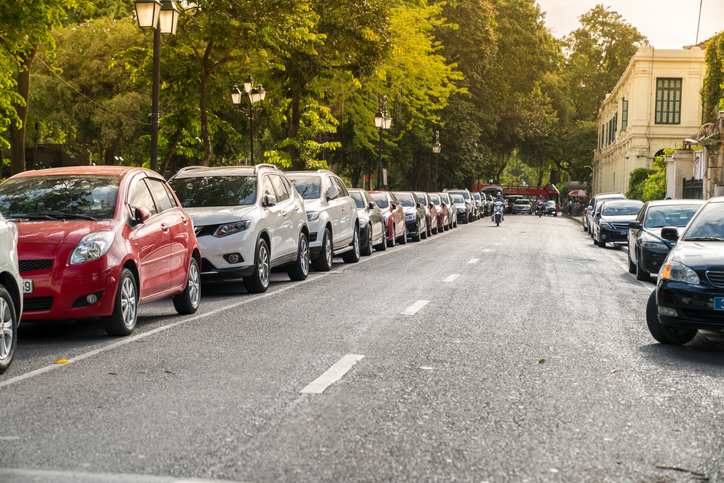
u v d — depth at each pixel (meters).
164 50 21.00
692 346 7.94
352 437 4.59
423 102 43.59
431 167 56.00
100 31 37.44
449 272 15.72
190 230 10.30
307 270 14.70
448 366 6.68
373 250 22.80
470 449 4.38
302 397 5.55
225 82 23.66
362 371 6.44
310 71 25.06
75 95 37.22
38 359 7.06
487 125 58.16
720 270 7.46
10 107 21.12
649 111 54.28
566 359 7.08
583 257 20.97
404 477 3.91
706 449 4.42
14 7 18.11
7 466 4.07
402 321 9.23
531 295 12.05
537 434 4.69
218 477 3.90
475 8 53.34
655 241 14.88
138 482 3.83
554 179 97.50
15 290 6.91
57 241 7.80
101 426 4.82
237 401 5.44
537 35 61.28
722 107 35.44
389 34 27.38
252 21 19.66
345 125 43.38
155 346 7.64
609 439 4.60
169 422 4.91
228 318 9.55
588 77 81.31
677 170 36.31
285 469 4.02
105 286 7.88
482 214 63.31
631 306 11.05
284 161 28.61
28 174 9.23
